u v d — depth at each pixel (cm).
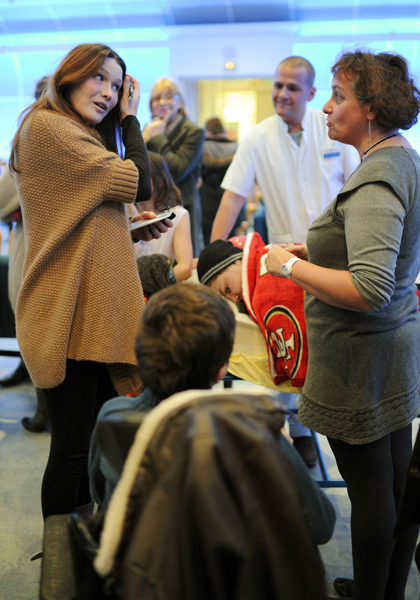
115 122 181
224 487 78
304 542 83
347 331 146
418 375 155
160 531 80
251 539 79
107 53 158
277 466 83
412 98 143
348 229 137
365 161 142
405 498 124
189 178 401
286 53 654
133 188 154
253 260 211
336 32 634
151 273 221
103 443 105
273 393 244
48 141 147
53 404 167
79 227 154
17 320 162
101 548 93
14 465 271
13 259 257
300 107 283
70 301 154
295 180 297
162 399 105
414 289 153
